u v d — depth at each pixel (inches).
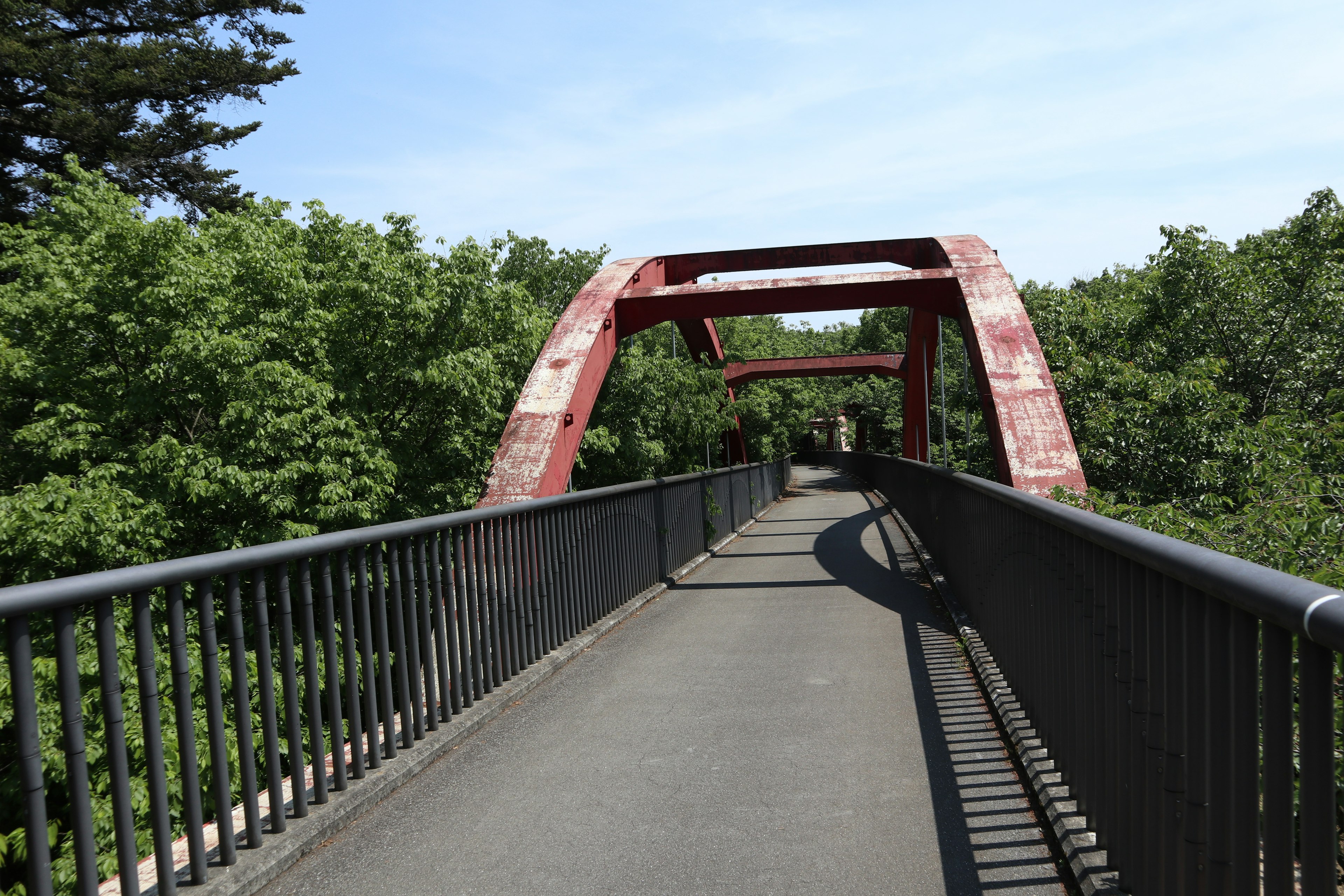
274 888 108.9
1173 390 418.3
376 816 132.2
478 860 115.9
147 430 585.6
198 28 943.0
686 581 411.2
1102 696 101.7
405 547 161.2
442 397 619.2
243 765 112.0
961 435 1277.1
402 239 641.0
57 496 420.5
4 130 828.0
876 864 109.9
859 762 148.8
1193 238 512.4
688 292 484.7
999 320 417.4
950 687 198.1
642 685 209.9
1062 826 111.2
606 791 140.1
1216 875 65.2
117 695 91.7
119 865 92.9
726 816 127.6
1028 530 154.2
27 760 80.4
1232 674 64.6
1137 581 87.2
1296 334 491.8
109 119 854.5
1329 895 50.7
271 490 497.0
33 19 827.4
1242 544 214.5
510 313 665.6
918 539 529.3
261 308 580.7
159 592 408.5
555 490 389.4
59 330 546.0
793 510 1013.8
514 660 211.8
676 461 959.6
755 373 1508.4
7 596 77.9
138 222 547.2
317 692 128.7
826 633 267.3
